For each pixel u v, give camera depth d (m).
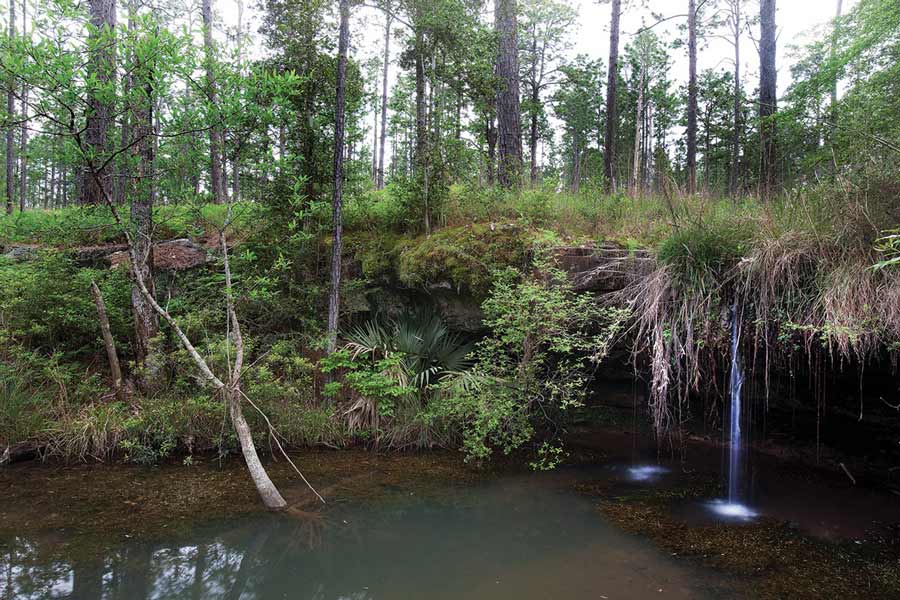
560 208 7.39
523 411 6.23
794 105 8.71
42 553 3.91
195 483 5.35
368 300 7.77
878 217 4.56
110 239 9.06
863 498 5.05
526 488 5.34
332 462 6.00
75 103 4.46
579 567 3.81
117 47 4.79
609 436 7.13
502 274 6.03
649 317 5.41
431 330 7.01
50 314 7.18
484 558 3.95
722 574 3.69
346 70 7.38
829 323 4.37
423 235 7.47
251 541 4.19
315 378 7.11
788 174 7.73
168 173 5.54
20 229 8.93
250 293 6.24
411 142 9.28
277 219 7.49
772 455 6.22
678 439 6.84
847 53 7.70
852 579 3.61
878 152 5.12
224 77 4.92
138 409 6.35
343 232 8.16
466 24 7.89
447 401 6.25
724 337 5.26
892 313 4.22
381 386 6.48
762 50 11.71
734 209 6.10
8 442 5.87
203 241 8.64
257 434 6.29
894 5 6.94
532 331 5.76
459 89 8.52
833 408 5.55
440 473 5.73
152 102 4.85
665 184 7.26
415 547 4.13
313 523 4.53
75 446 5.97
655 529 4.43
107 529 4.32
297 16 7.28
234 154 5.52
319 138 7.59
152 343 6.74
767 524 4.51
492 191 7.64
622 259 6.02
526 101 19.80
